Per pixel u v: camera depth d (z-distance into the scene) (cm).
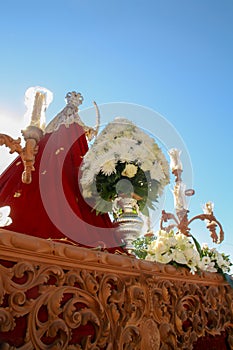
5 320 131
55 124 291
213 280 280
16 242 140
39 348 140
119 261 189
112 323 175
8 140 187
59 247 158
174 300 228
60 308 154
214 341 268
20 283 141
